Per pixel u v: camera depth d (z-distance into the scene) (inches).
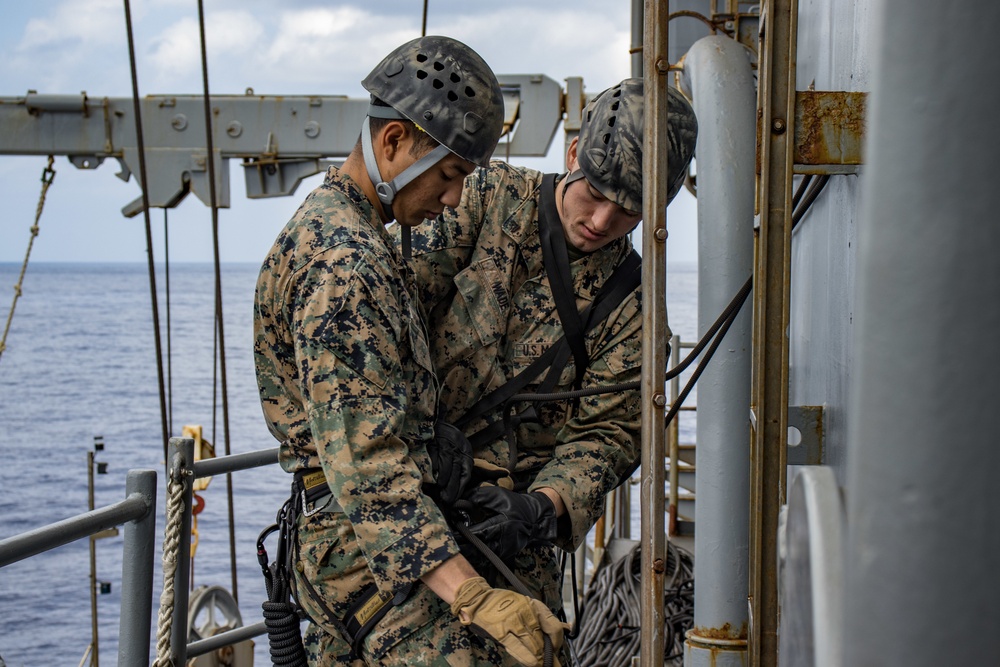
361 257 64.9
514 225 84.0
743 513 79.4
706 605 80.4
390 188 69.9
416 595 69.5
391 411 64.1
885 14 21.6
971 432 21.4
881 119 21.8
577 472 81.7
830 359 73.6
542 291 84.4
